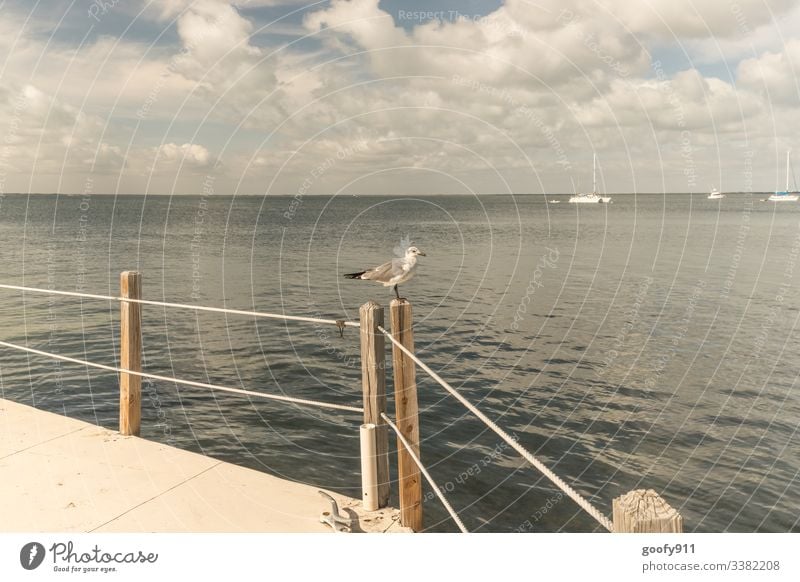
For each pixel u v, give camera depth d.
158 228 70.69
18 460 5.00
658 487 8.57
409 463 4.12
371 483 4.30
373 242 49.91
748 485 8.61
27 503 4.30
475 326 18.97
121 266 35.12
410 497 4.15
